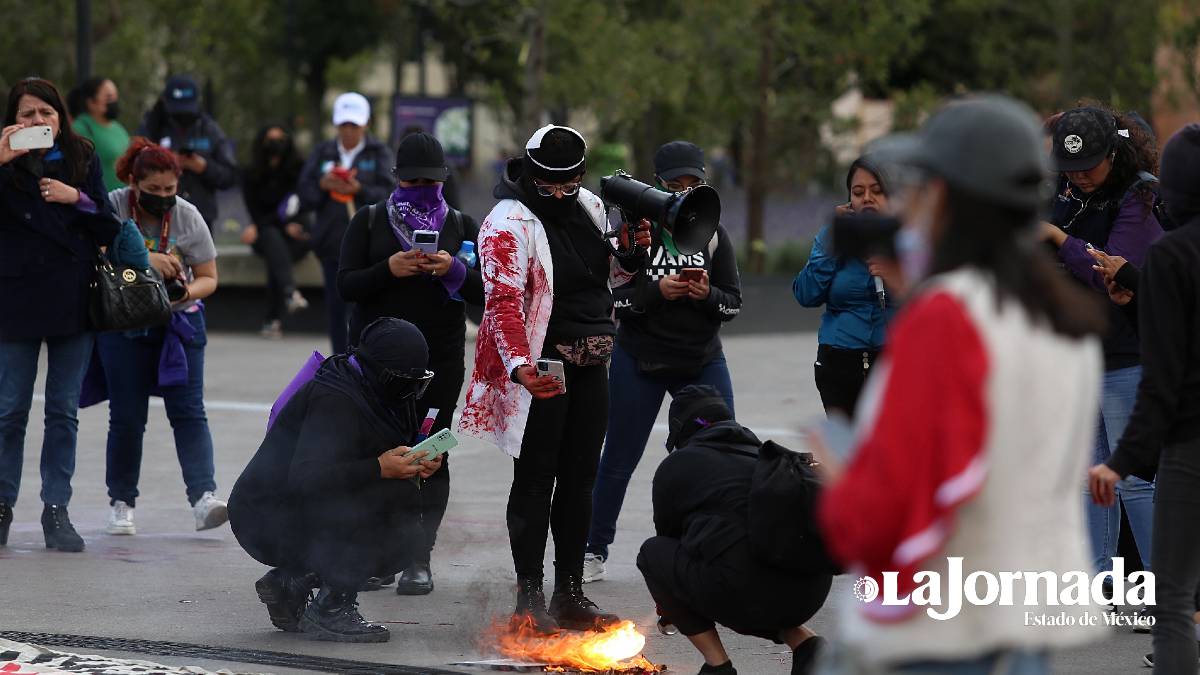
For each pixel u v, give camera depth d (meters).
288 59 61.41
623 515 14.39
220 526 13.71
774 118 43.09
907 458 4.43
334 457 9.66
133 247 12.36
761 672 9.30
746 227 44.69
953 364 4.46
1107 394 10.28
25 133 11.73
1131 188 10.21
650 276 11.94
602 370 10.46
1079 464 4.77
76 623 10.16
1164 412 7.78
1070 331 4.61
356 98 21.02
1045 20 50.97
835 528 4.54
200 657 9.26
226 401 20.88
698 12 38.31
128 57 45.38
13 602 10.71
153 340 12.95
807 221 49.56
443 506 11.31
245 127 55.53
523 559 10.27
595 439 10.42
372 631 9.84
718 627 10.47
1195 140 7.90
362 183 21.02
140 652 9.38
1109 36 50.72
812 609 8.60
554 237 10.10
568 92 37.78
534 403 10.16
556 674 9.12
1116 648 9.93
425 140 11.51
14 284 12.09
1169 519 7.87
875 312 10.98
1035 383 4.56
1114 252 10.16
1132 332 10.20
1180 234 7.86
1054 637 4.68
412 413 10.04
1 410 12.37
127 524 13.22
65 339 12.40
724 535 8.52
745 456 8.79
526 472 10.26
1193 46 41.62
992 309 4.54
